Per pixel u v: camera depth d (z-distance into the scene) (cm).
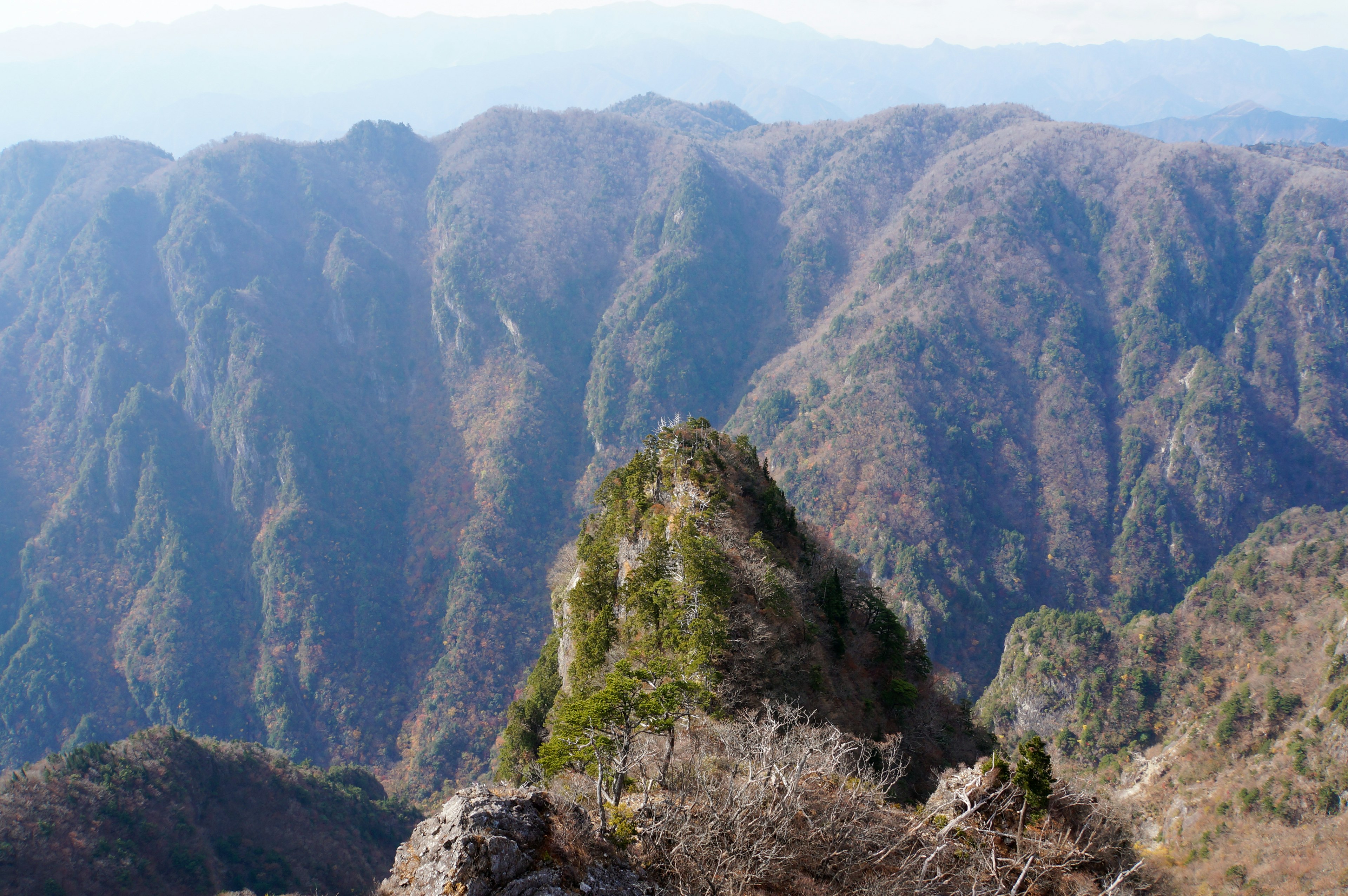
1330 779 8325
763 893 2294
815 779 2753
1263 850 7875
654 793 2538
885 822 2727
